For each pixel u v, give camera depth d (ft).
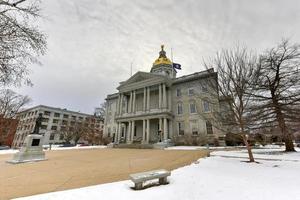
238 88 39.52
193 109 121.70
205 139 105.29
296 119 53.36
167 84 132.87
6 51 20.12
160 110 122.62
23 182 23.13
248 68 40.47
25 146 45.39
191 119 120.47
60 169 32.76
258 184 20.24
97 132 180.24
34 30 21.93
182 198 15.85
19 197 16.89
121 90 151.43
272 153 56.13
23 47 21.40
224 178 23.29
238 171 28.12
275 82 59.67
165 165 36.19
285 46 59.57
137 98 153.28
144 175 19.61
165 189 18.57
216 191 17.70
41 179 24.81
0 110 115.85
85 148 103.45
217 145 101.55
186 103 126.62
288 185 19.69
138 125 142.10
